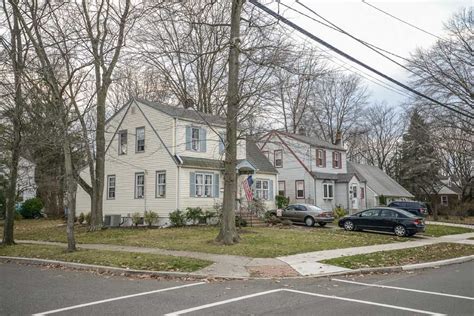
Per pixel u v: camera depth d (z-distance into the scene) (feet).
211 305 25.68
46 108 63.16
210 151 95.30
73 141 78.84
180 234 68.80
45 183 109.09
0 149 75.00
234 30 53.93
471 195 180.86
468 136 123.85
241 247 52.19
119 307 25.03
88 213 99.86
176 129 89.25
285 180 128.36
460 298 27.94
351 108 178.50
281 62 52.37
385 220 77.10
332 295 28.99
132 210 94.53
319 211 92.53
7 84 60.49
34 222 116.47
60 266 43.91
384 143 202.08
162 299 27.43
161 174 90.12
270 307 25.18
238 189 98.94
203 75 115.85
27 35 60.34
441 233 83.61
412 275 38.65
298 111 158.61
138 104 96.53
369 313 23.70
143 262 41.55
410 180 167.84
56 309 24.49
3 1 57.06
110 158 100.22
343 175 134.51
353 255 47.67
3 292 29.76
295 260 44.11
